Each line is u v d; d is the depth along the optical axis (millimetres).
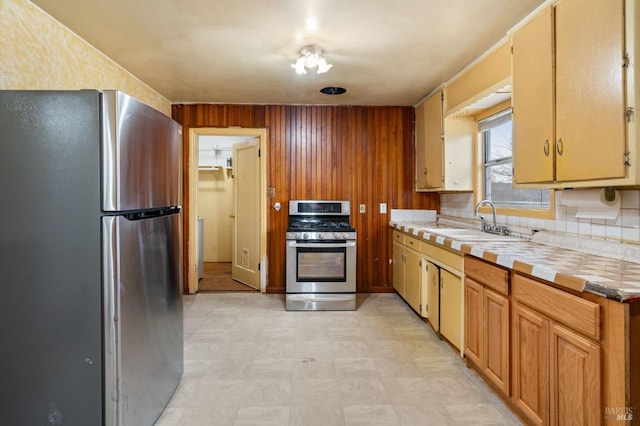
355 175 4289
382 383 2256
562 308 1477
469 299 2336
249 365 2490
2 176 1427
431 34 2422
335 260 3695
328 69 2898
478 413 1945
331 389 2188
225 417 1910
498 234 2871
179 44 2598
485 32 2398
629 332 1207
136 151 1598
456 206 3859
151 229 1771
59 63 2260
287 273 3662
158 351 1864
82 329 1435
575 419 1411
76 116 1424
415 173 4297
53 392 1448
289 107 4242
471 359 2318
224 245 6309
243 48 2672
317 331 3115
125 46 2623
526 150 2059
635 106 1412
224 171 6297
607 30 1508
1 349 1445
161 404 1907
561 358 1491
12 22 1877
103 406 1445
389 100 4070
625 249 1772
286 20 2246
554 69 1822
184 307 3775
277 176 4254
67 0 2000
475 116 3391
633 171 1420
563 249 2125
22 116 1426
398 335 3025
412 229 3461
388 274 4348
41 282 1433
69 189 1429
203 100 4078
